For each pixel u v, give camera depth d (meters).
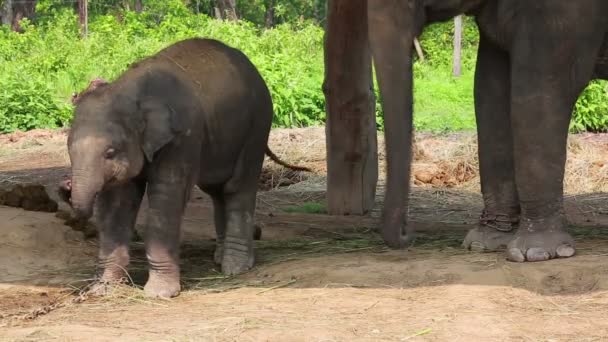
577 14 6.60
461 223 9.80
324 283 6.55
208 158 6.88
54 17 36.44
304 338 5.18
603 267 6.29
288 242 8.28
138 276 7.10
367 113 10.22
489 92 7.43
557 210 6.84
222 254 7.45
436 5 6.73
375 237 8.45
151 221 6.43
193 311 5.95
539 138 6.74
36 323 5.75
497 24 6.94
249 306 6.00
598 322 5.39
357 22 9.53
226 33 26.22
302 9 47.53
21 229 7.79
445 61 27.91
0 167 14.12
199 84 6.75
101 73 22.73
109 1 40.97
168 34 28.78
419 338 5.16
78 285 6.87
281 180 12.95
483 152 7.50
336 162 10.31
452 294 5.98
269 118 7.52
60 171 13.53
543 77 6.67
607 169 12.70
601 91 17.66
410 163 6.29
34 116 18.72
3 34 30.03
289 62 20.53
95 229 8.12
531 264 6.55
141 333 5.38
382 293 6.16
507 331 5.24
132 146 6.10
